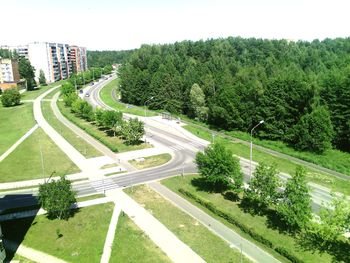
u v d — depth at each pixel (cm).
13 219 4984
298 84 8738
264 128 9225
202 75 12962
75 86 17862
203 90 11769
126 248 4147
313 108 8300
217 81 11806
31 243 4344
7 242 4378
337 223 3875
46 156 7894
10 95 14150
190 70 13900
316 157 7444
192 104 11638
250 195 4756
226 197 5466
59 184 4928
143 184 6191
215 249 4075
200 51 19500
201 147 8512
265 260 3822
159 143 8894
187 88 12431
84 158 7750
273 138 8944
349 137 7994
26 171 6988
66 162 7488
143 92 14200
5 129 10481
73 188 6053
